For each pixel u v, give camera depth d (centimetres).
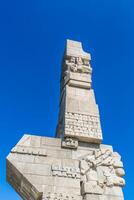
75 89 1376
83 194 1048
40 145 1141
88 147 1195
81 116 1257
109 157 1173
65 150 1155
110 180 1105
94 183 1079
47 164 1091
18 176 1073
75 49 1527
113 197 1069
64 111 1276
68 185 1050
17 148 1106
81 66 1449
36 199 1039
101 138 1202
